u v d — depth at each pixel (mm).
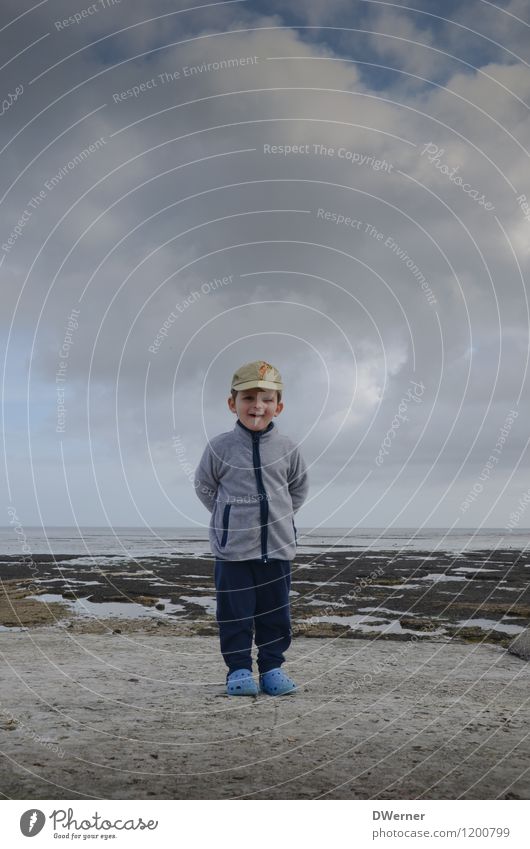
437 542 50625
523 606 10055
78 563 23312
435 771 2115
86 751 2279
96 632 6465
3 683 3457
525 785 2012
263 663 3492
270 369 3705
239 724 2691
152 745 2367
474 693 3357
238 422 3756
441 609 9789
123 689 3383
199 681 3664
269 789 1961
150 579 15766
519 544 46531
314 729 2617
